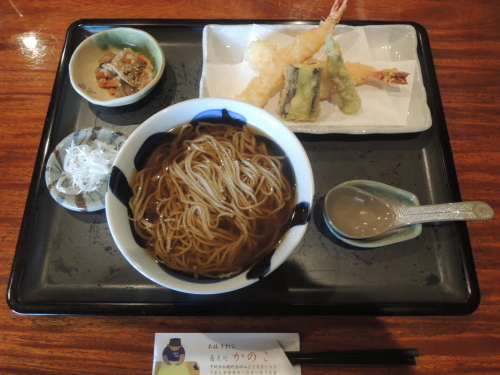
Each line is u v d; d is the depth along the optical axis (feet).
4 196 1.27
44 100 1.43
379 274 1.14
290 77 1.31
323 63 1.37
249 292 1.11
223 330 1.10
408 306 1.09
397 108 1.37
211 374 1.05
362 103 1.39
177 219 1.07
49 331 1.09
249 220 1.08
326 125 1.33
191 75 1.46
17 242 1.17
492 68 1.49
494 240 1.21
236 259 1.03
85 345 1.09
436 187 1.28
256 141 1.13
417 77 1.41
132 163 1.03
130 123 1.38
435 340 1.09
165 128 1.08
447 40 1.54
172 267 0.98
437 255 1.16
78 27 1.51
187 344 1.08
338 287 1.12
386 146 1.33
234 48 1.50
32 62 1.50
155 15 1.57
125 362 1.07
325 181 1.28
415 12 1.58
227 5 1.59
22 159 1.33
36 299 1.10
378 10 1.58
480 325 1.10
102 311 1.09
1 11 1.59
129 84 1.38
